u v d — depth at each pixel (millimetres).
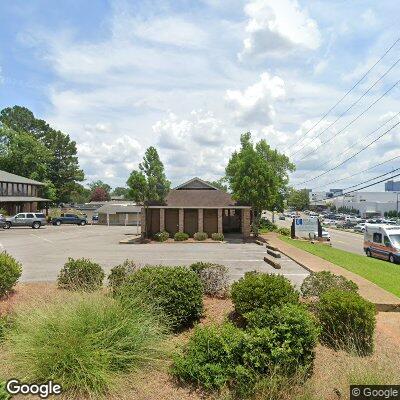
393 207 110938
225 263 19250
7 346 6211
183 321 7758
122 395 5383
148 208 34812
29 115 88062
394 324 8664
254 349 5656
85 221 61688
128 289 7520
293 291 8109
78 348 5594
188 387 5656
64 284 10383
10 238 33406
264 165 35656
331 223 84938
